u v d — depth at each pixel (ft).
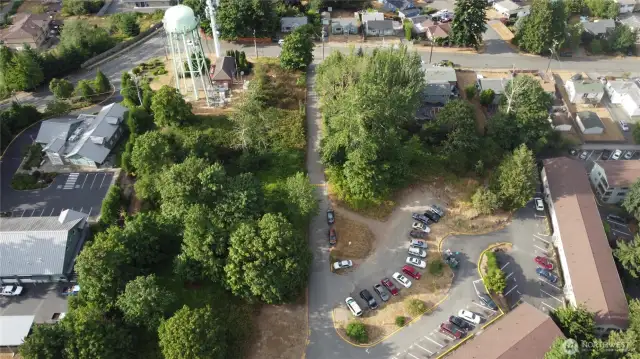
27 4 655.76
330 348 286.25
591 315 284.82
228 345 279.49
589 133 452.76
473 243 348.79
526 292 321.52
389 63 396.78
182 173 314.55
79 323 255.70
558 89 500.33
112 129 407.64
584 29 567.18
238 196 311.88
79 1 629.10
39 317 298.76
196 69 483.10
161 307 273.75
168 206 316.60
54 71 500.74
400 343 289.53
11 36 552.82
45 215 352.69
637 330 271.49
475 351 271.69
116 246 291.79
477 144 392.27
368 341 289.94
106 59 529.86
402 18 602.85
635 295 323.16
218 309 295.07
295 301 306.76
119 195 351.05
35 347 249.34
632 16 598.75
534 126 400.88
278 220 300.61
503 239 353.31
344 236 345.31
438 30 562.66
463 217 363.76
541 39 531.09
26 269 305.73
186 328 252.62
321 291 314.14
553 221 360.89
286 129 416.46
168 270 314.76
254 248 280.92
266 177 376.89
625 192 376.68
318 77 434.71
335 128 371.15
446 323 298.76
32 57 477.77
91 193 370.32
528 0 644.27
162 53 538.06
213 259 289.74
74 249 323.16
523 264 338.13
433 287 318.86
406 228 354.74
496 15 627.05
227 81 471.21
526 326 280.51
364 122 346.95
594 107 485.97
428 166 393.09
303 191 326.65
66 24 555.69
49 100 474.90
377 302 309.22
